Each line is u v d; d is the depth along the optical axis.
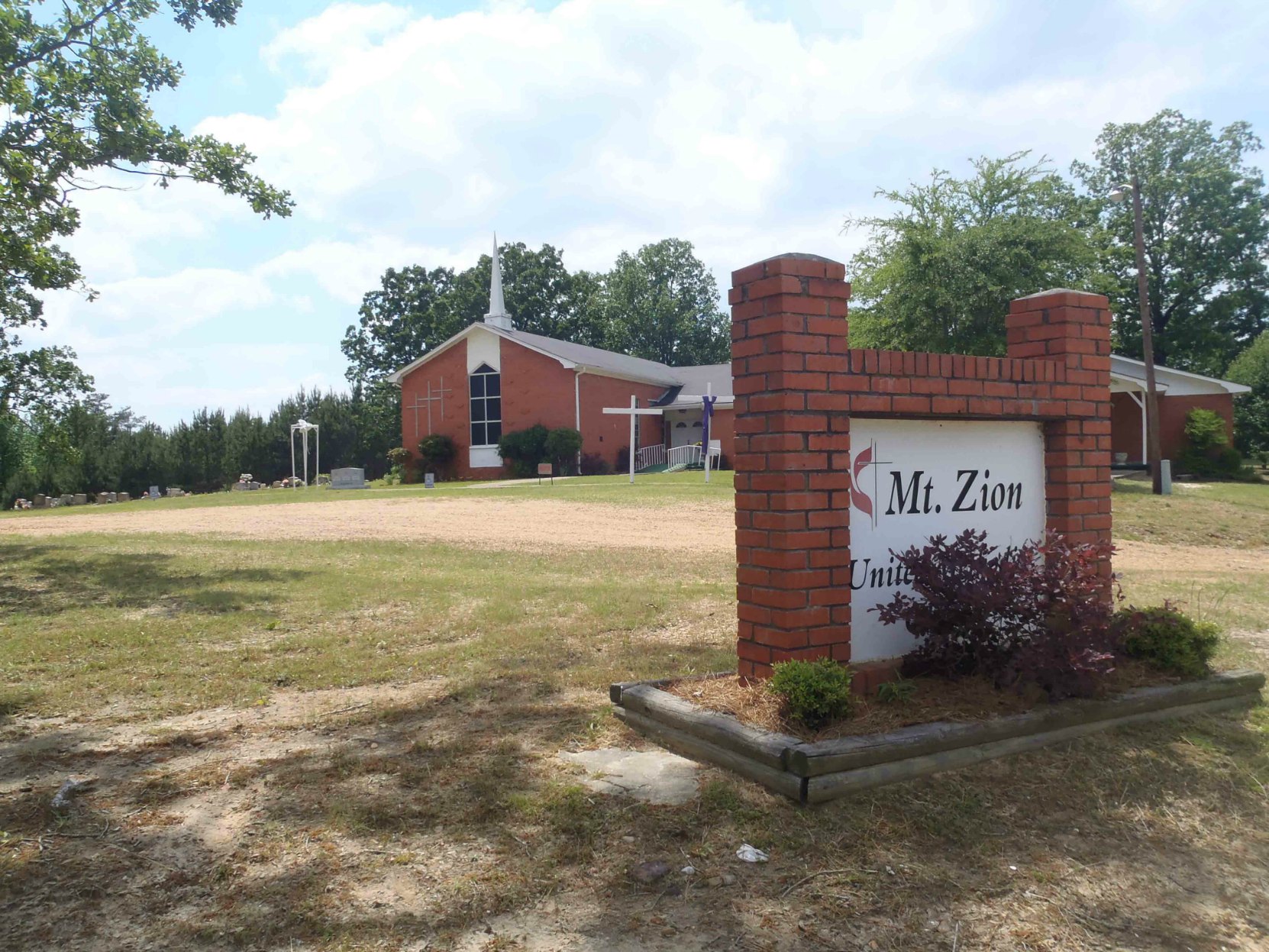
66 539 15.06
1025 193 28.30
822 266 4.54
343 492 29.27
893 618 4.73
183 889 3.17
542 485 28.59
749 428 4.66
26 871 3.26
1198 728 4.84
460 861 3.38
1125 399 33.66
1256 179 43.53
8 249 11.10
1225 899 3.31
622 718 4.92
